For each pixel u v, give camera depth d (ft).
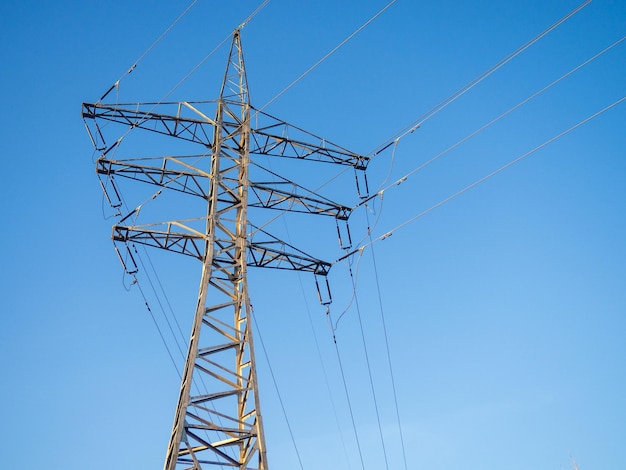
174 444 93.20
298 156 128.88
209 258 107.34
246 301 106.22
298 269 120.37
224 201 116.06
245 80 127.75
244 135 122.31
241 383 102.01
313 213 126.41
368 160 131.23
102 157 119.03
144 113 122.62
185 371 98.89
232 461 95.40
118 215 122.31
